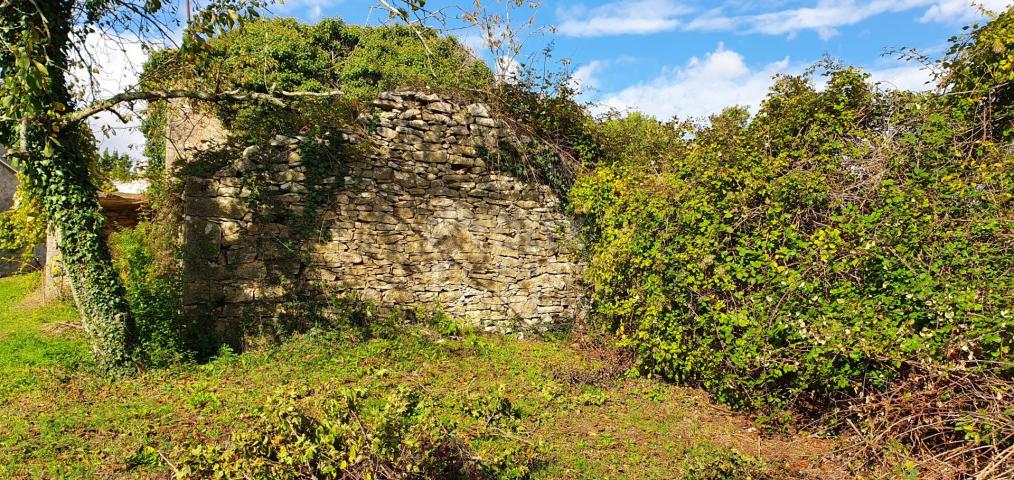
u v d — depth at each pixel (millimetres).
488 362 8195
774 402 6293
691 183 7422
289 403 4180
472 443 5375
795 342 5992
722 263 6824
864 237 5754
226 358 7488
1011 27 6465
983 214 5605
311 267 8406
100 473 4613
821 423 6125
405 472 4066
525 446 5398
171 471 4684
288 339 8094
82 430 5309
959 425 4637
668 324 7352
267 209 8164
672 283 7234
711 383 7016
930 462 4812
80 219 6812
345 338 8250
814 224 6355
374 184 8828
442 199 9281
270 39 14773
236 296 7984
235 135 8773
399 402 4496
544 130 10047
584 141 10352
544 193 9969
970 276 5320
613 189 9195
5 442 4941
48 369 6938
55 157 6641
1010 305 4793
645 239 7672
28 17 6281
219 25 6805
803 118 7559
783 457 5621
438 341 8734
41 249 17938
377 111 8938
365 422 4527
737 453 5273
